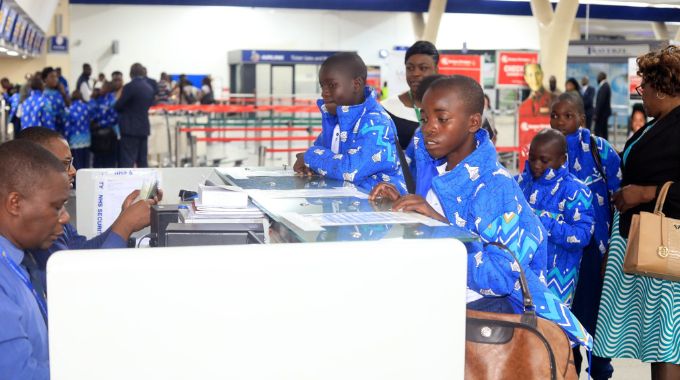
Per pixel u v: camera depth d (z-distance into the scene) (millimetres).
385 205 1967
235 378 1303
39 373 1521
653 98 3039
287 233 1632
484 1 27734
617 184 3707
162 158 14469
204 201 1937
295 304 1311
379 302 1341
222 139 13266
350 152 2578
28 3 11281
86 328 1246
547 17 19344
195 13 32125
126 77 31844
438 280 1357
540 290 1979
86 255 1255
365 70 2803
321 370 1333
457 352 1379
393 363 1357
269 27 32781
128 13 31641
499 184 1982
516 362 1719
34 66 19656
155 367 1272
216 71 32469
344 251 1327
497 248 1913
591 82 20797
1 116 15023
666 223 2803
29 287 1751
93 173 3457
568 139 3787
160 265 1259
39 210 1709
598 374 3688
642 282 3066
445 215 2035
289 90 29781
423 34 26781
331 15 33312
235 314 1291
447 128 2047
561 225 3424
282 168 3154
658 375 3045
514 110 14141
